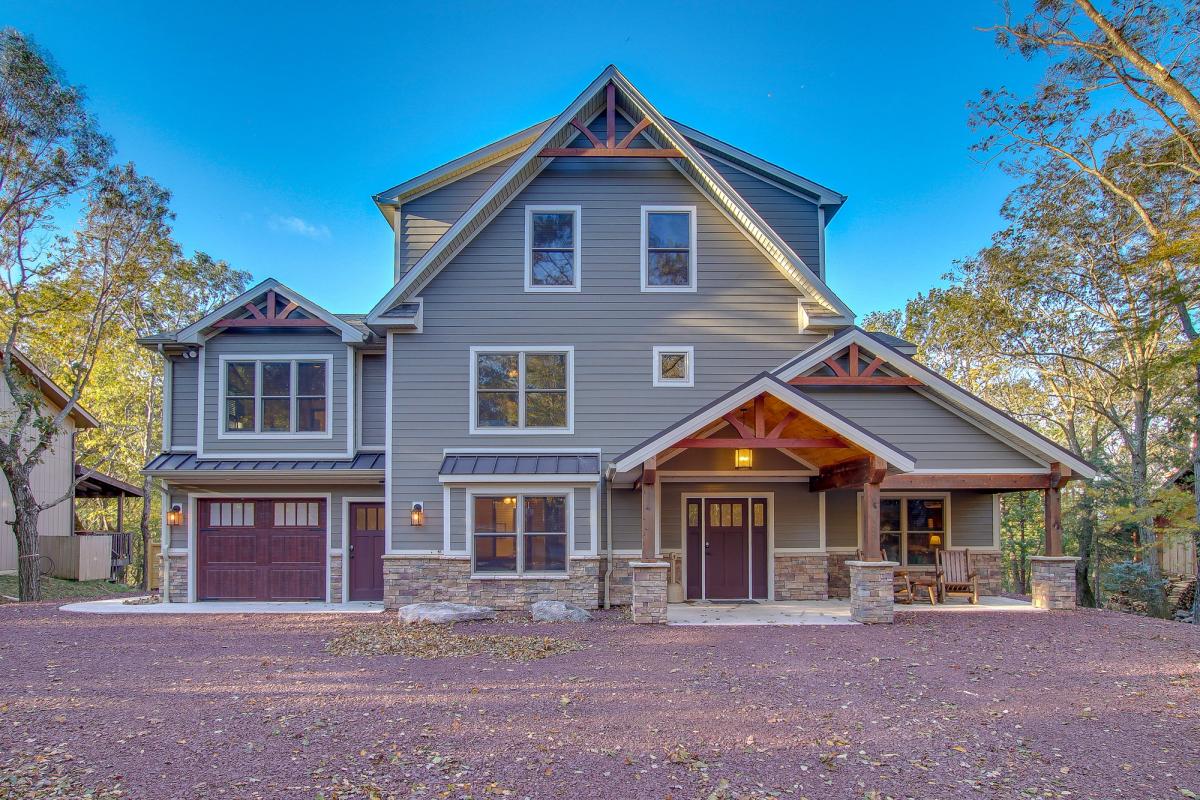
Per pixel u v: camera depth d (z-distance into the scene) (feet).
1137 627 34.32
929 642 30.96
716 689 23.52
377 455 45.01
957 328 82.53
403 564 40.78
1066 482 40.37
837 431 34.68
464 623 36.06
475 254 42.83
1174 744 18.70
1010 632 33.12
